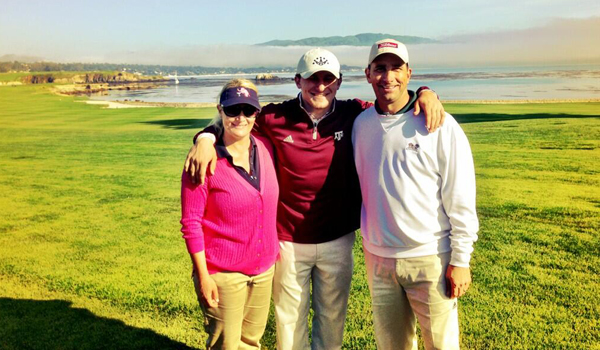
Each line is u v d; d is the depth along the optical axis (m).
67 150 13.46
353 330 3.57
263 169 2.62
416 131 2.44
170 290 4.30
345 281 3.05
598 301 3.85
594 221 5.91
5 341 3.44
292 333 3.07
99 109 32.56
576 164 9.45
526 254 4.89
